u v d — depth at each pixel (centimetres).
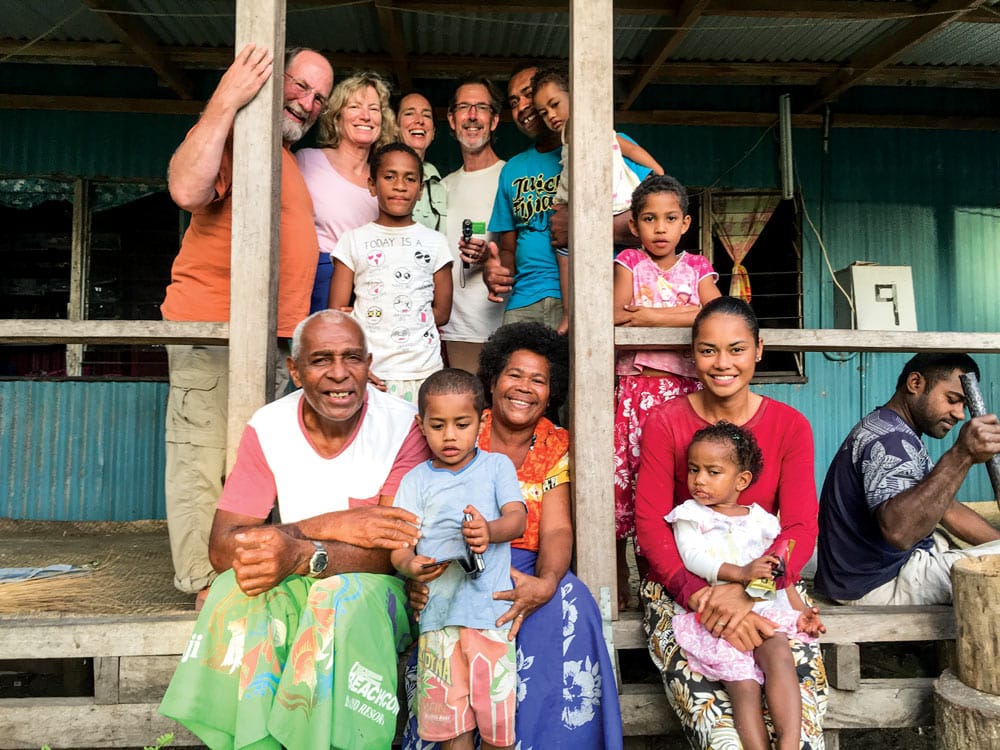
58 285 627
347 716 201
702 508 235
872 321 604
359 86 353
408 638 235
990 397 661
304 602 217
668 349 265
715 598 220
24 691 343
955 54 590
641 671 304
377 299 309
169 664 243
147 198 627
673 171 641
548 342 263
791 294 652
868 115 646
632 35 543
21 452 596
